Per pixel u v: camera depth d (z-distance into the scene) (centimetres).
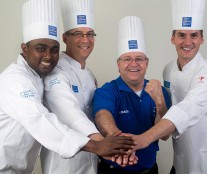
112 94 160
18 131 140
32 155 153
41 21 142
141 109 162
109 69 236
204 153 173
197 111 150
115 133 138
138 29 163
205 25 226
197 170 176
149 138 138
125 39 162
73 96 149
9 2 234
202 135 171
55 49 143
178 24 169
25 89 131
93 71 238
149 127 164
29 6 143
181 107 148
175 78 178
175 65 183
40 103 132
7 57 238
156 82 171
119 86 163
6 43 237
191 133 171
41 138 127
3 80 135
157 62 235
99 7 233
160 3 230
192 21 165
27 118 126
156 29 233
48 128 126
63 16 172
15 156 144
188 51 167
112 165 160
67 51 172
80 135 127
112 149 124
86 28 166
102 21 233
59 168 160
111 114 151
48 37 141
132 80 160
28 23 144
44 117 127
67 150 123
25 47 144
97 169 170
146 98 164
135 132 161
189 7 165
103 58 236
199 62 169
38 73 146
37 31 141
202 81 156
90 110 170
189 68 170
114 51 235
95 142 125
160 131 141
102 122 145
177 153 184
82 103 165
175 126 145
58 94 148
